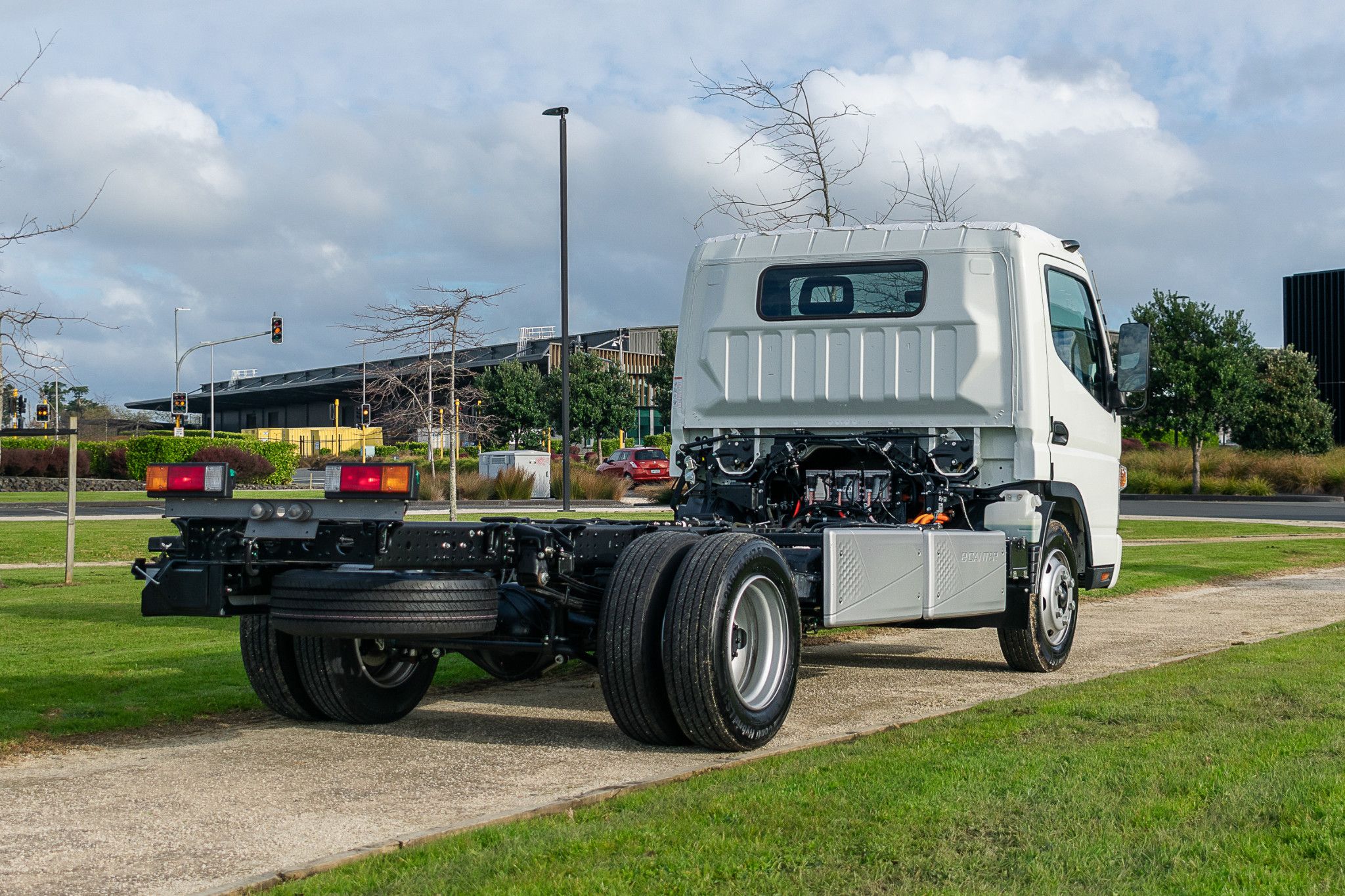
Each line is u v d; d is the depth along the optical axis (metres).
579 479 33.72
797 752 5.18
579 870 3.52
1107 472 8.76
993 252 7.48
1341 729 5.27
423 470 35.66
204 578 5.24
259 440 45.38
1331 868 3.46
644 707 5.24
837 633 9.98
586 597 5.72
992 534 6.95
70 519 13.01
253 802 4.57
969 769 4.59
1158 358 38.81
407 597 5.07
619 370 64.19
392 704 6.24
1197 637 9.51
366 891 3.42
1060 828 3.84
